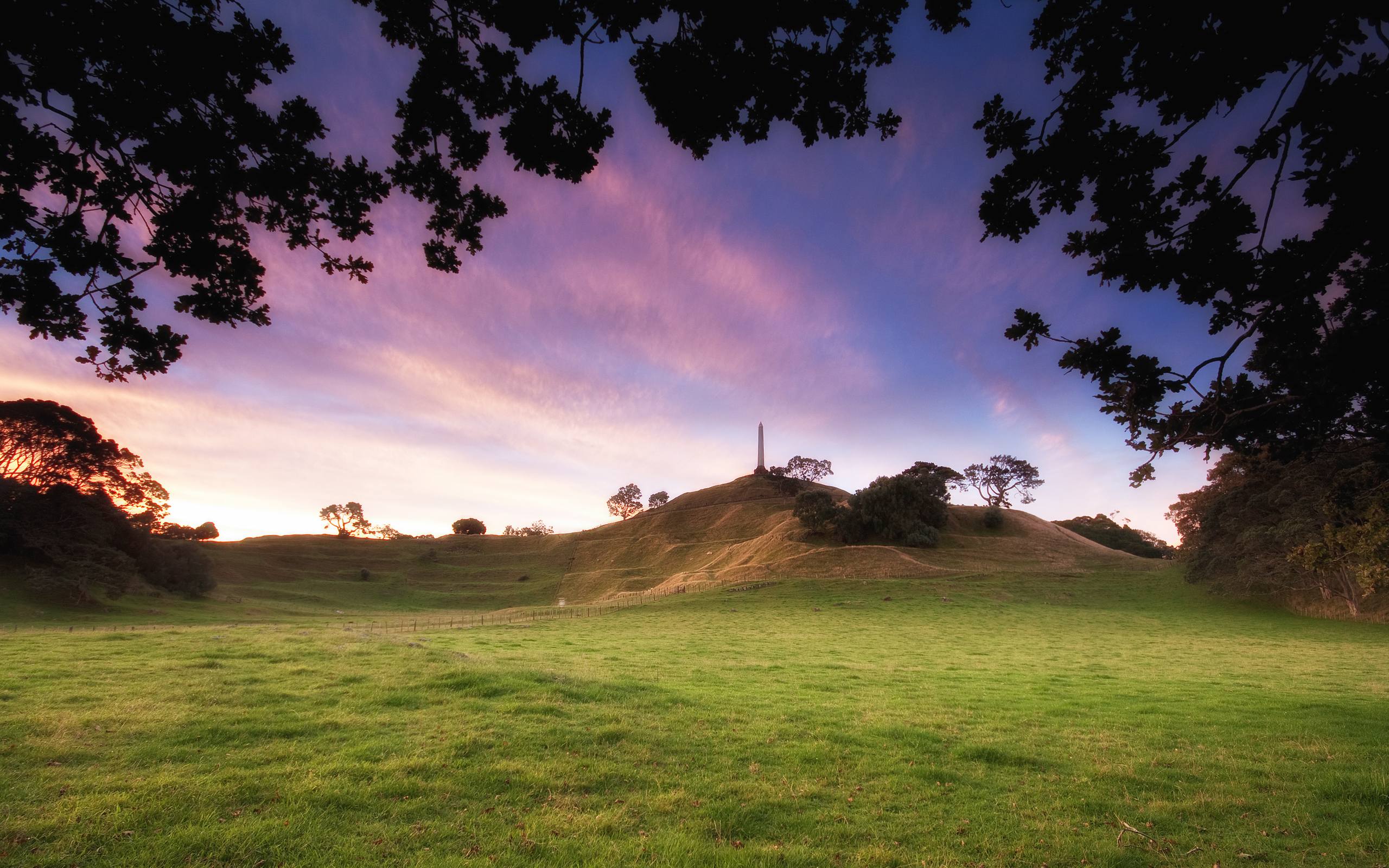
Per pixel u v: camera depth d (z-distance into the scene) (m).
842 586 71.00
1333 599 54.16
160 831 6.51
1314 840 7.49
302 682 13.66
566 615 60.69
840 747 11.09
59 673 13.90
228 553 127.75
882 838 7.37
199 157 6.20
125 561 73.81
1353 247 6.63
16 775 7.73
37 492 73.25
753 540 124.56
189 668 14.90
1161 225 6.88
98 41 5.48
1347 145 5.68
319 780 8.05
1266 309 7.48
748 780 9.22
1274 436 9.99
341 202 7.28
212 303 7.34
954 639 41.44
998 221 7.07
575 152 6.52
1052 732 13.19
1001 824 7.87
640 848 6.62
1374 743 12.29
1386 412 8.92
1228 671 26.58
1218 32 5.43
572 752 9.91
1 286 6.34
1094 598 66.81
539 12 5.70
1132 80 6.14
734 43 5.86
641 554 141.38
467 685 13.98
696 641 36.41
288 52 6.17
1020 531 113.94
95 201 6.35
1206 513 65.31
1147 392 8.38
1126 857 6.97
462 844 6.64
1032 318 8.60
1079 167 6.52
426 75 6.32
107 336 6.98
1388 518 15.12
